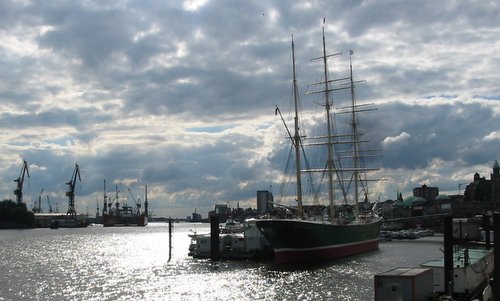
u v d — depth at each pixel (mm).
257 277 109562
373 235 176625
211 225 142750
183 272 123750
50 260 168500
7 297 92562
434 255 154000
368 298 83000
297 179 157375
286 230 127562
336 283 98438
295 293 89188
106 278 117688
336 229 142875
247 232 147000
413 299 61188
